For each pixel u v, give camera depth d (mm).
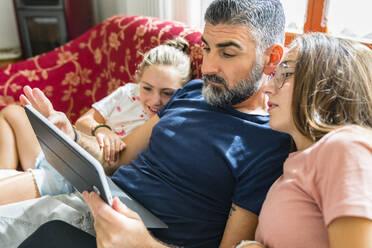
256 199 891
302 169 666
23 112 1406
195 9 1921
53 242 869
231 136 967
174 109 1132
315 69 697
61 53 1928
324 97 685
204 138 984
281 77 765
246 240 811
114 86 1838
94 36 1920
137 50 1666
